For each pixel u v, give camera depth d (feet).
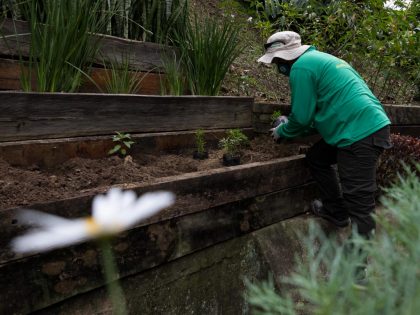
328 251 1.45
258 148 9.15
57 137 6.43
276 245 7.72
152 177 6.17
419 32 12.30
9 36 6.93
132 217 1.28
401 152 9.87
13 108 5.89
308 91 7.14
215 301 6.80
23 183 5.18
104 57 8.51
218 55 9.48
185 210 6.04
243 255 7.27
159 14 9.73
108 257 1.27
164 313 5.99
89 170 6.26
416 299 1.04
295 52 7.61
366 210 7.17
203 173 6.43
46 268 4.57
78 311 4.97
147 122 7.67
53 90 6.97
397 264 1.26
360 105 7.00
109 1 8.79
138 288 5.59
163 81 9.63
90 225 1.26
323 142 8.14
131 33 9.78
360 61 14.25
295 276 1.30
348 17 12.43
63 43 6.98
